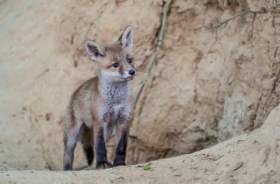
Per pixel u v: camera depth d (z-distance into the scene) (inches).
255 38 507.8
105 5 614.2
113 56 443.5
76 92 478.0
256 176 312.7
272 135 339.0
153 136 595.5
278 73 478.0
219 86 562.9
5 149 560.1
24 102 610.2
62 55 621.3
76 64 615.2
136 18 601.3
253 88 504.4
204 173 339.0
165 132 593.9
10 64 638.5
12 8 698.8
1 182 385.4
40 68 622.2
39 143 590.2
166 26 602.5
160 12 600.7
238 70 530.9
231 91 539.5
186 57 598.5
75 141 478.3
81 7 621.3
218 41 577.3
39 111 605.9
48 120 602.5
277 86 479.8
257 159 322.3
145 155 603.2
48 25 638.5
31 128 597.6
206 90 573.9
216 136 563.5
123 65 441.7
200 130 579.2
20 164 538.0
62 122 597.9
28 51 636.7
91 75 609.0
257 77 500.4
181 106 588.4
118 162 445.7
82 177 378.0
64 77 613.9
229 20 537.0
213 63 574.6
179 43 602.2
